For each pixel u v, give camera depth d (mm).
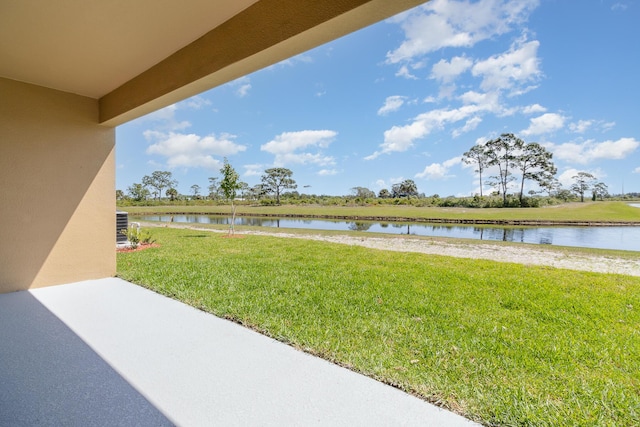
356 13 1652
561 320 2949
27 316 2861
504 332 2637
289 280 4379
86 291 3686
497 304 3422
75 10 2129
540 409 1591
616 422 1505
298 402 1644
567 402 1660
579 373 1983
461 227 18328
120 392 1716
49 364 2010
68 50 2750
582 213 24203
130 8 2125
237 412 1558
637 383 1870
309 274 4809
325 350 2236
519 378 1904
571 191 37156
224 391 1737
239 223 20172
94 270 4242
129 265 5277
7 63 3041
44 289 3729
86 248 4156
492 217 22594
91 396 1673
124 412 1545
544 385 1828
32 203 3684
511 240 12266
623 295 3857
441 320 2898
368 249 7949
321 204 41062
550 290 4059
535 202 32281
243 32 2189
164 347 2277
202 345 2320
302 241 9547
